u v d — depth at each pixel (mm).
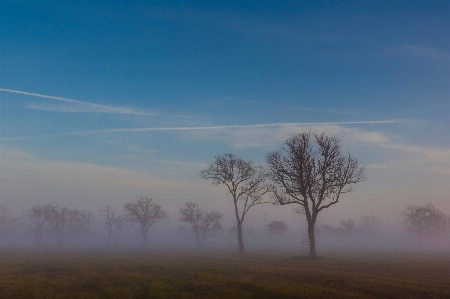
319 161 52531
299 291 22219
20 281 27875
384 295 21219
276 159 56312
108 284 26062
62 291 24266
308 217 52625
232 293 22531
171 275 30094
